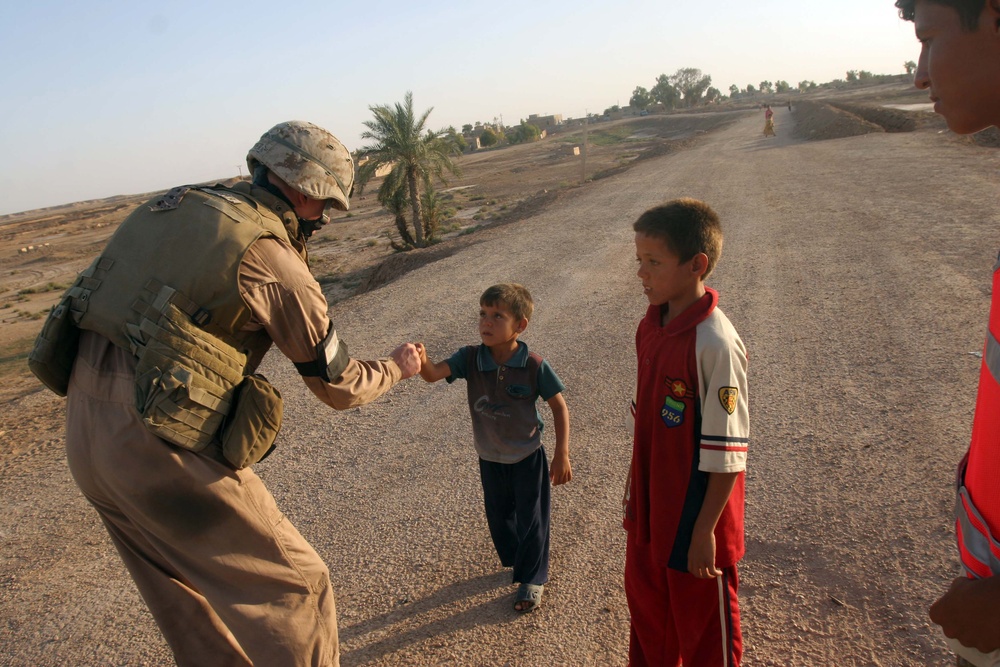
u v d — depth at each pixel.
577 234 13.92
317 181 2.36
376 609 3.25
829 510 3.62
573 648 2.88
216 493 2.17
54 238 73.25
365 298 10.42
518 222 17.38
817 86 182.75
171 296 2.05
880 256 8.82
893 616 2.83
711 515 2.01
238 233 2.13
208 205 2.17
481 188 54.97
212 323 2.11
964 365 5.27
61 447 5.69
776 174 19.30
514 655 2.87
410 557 3.65
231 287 2.09
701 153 33.81
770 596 3.04
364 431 5.40
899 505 3.59
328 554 3.77
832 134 33.09
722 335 1.97
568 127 163.25
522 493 3.10
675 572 2.16
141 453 2.10
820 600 2.98
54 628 3.37
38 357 2.19
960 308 6.54
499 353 3.05
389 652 2.96
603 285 9.46
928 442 4.20
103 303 2.11
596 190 22.00
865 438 4.35
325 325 2.31
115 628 3.34
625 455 4.56
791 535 3.46
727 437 1.96
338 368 2.36
